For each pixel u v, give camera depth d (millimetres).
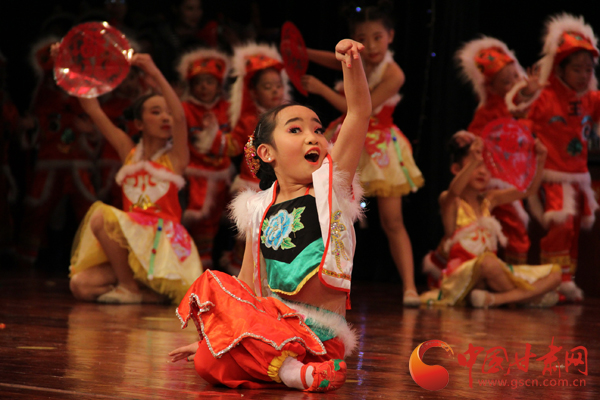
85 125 16594
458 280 11141
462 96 15328
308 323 4660
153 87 15305
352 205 4902
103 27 10078
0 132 17266
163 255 10016
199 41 18531
